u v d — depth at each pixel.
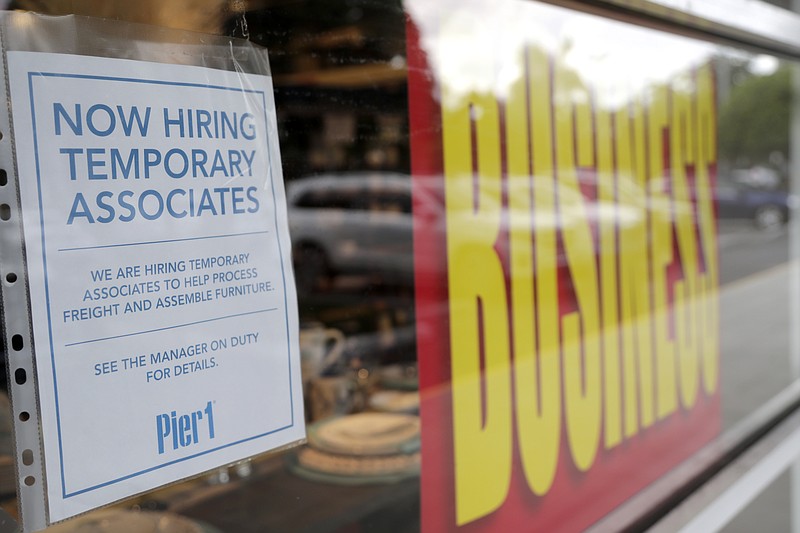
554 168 1.22
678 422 1.55
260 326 0.70
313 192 0.90
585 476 1.29
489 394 1.12
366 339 1.02
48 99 0.57
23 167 0.56
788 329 1.98
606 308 1.34
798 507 1.80
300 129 0.86
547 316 1.21
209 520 0.82
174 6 0.65
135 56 0.62
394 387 1.04
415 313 1.04
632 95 1.39
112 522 0.75
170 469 0.64
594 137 1.30
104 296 0.60
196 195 0.65
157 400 0.63
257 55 0.72
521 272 1.17
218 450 0.67
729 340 1.74
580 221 1.28
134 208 0.61
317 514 0.89
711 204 1.66
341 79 0.90
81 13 0.59
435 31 1.02
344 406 1.01
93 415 0.60
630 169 1.40
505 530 1.14
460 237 1.08
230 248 0.68
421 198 1.03
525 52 1.16
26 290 0.56
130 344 0.61
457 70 1.06
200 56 0.67
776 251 1.93
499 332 1.14
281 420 0.72
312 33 0.84
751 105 1.75
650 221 1.46
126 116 0.61
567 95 1.24
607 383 1.35
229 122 0.69
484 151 1.10
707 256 1.66
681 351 1.56
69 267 0.58
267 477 0.91
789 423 1.86
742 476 1.59
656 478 1.47
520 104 1.16
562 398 1.24
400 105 0.98
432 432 1.04
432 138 1.03
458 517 1.07
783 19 1.75
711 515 1.46
